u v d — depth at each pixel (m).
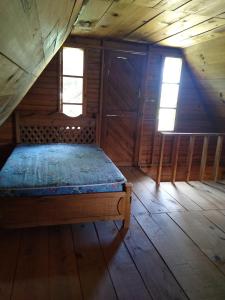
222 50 3.22
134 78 4.12
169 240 2.16
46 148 3.39
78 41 3.72
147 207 2.79
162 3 2.15
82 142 4.07
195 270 1.80
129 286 1.62
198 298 1.55
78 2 1.54
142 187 3.41
